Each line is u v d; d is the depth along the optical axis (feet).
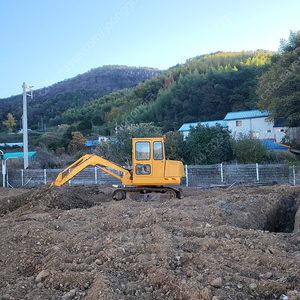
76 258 16.25
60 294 12.81
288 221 28.91
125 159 73.77
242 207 26.55
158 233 19.11
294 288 12.24
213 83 167.84
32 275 15.15
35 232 19.65
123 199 36.63
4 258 16.58
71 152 117.60
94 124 172.14
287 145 101.71
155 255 15.81
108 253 16.19
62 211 26.63
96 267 14.82
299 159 80.64
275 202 29.32
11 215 27.40
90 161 36.40
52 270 14.46
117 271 14.48
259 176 54.44
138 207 27.37
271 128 117.80
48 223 22.00
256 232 19.12
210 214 24.13
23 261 16.11
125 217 23.30
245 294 12.07
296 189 33.30
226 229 19.61
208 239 17.70
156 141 35.65
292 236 19.44
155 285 13.21
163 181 35.24
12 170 61.00
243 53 267.39
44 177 59.77
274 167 54.34
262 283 12.59
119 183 57.11
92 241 18.44
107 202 35.17
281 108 97.35
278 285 12.37
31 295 12.58
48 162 86.53
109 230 21.33
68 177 36.06
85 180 58.23
